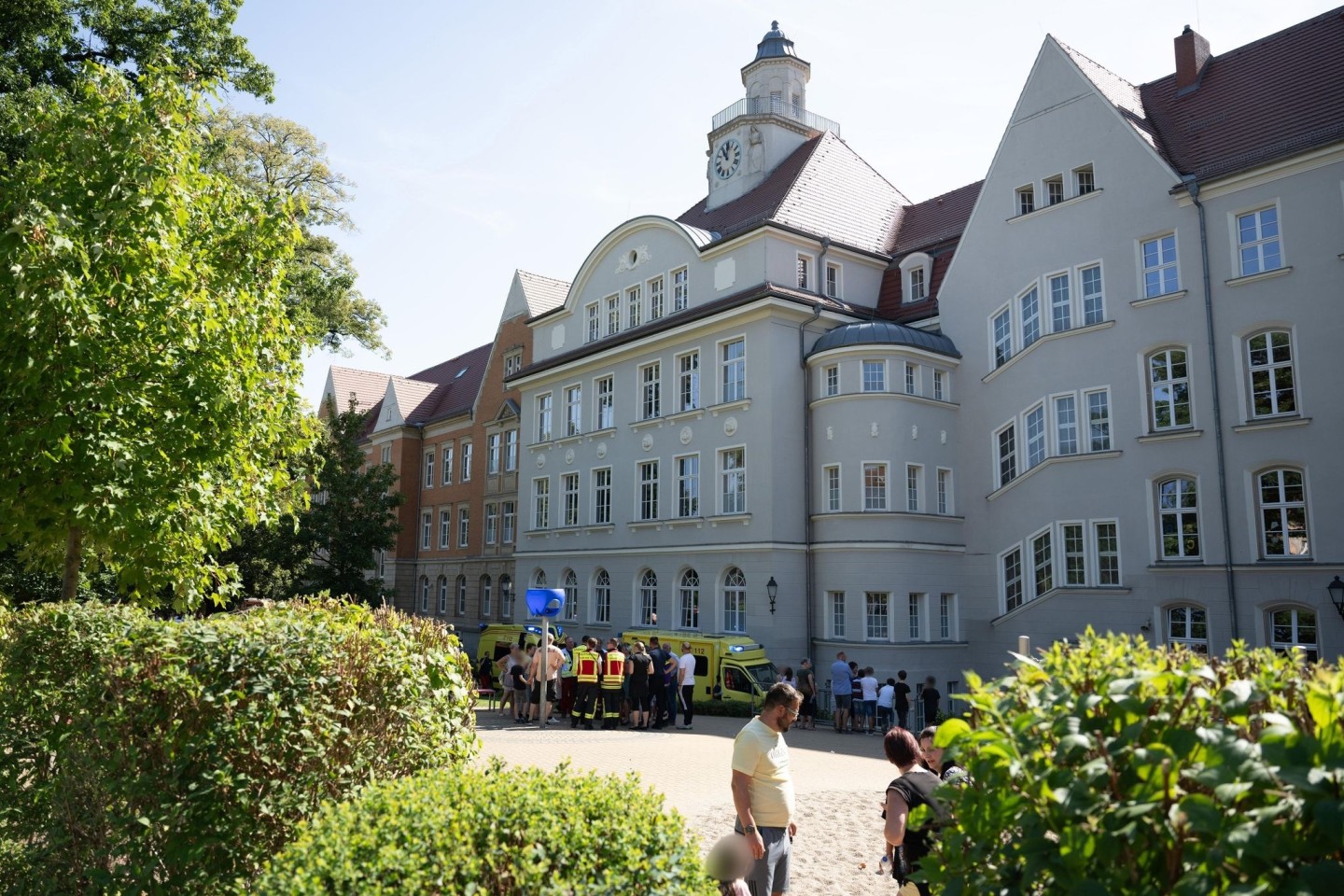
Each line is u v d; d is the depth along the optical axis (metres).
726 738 19.48
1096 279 26.64
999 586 28.23
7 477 10.24
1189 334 24.28
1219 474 23.20
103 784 6.29
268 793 6.15
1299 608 21.81
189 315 10.75
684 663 21.70
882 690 23.95
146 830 6.12
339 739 6.46
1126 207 25.95
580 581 36.84
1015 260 28.81
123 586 12.10
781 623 28.55
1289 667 2.78
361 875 3.58
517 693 23.11
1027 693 3.07
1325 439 21.73
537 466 40.66
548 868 3.69
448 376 63.44
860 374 28.98
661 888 3.80
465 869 3.61
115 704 6.40
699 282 33.34
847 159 37.56
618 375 36.22
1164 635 23.91
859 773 15.96
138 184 10.48
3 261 9.54
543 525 40.12
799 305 30.17
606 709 21.08
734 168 39.81
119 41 18.20
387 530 37.12
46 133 11.12
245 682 6.27
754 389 30.20
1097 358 26.06
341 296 32.28
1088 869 2.51
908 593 28.06
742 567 29.77
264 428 12.23
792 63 41.03
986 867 2.92
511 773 4.71
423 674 7.03
